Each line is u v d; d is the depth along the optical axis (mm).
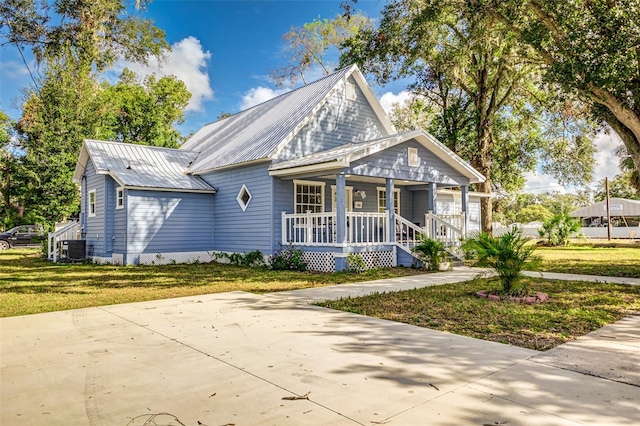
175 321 6324
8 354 4723
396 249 13922
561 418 2990
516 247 7941
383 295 8367
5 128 33594
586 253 19266
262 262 14531
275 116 17484
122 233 15641
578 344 4875
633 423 2902
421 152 14727
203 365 4266
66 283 10742
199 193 16734
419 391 3510
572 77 10961
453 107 25453
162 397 3471
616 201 44562
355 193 17406
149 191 15586
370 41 20922
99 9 11484
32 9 11359
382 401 3320
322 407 3225
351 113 17172
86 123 30797
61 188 29641
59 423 3033
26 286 10258
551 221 25906
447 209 21281
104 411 3221
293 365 4223
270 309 7164
